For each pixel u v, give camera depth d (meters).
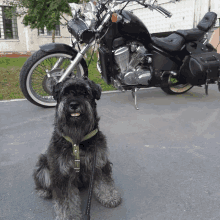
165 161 2.97
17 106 5.37
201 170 2.74
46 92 5.20
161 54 5.11
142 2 4.61
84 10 4.47
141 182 2.57
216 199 2.26
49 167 2.13
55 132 2.18
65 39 20.56
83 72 5.23
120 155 3.15
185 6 8.38
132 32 4.66
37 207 2.25
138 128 4.00
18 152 3.31
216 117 4.38
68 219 2.00
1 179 2.70
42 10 9.38
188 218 2.04
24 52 19.75
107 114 4.73
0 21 19.02
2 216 2.13
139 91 6.54
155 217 2.07
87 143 2.10
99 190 2.28
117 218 2.09
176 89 6.04
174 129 3.91
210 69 5.13
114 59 4.82
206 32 5.71
